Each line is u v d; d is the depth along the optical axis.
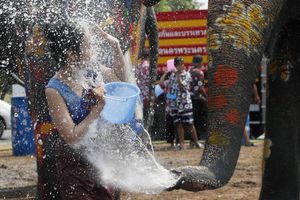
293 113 7.11
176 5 29.27
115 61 6.26
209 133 5.36
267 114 7.23
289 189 7.15
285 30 6.93
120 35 7.18
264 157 7.24
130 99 5.76
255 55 5.58
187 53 22.11
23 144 17.86
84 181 5.73
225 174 5.12
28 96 6.96
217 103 5.44
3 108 24.25
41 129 6.80
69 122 5.70
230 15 5.59
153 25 11.53
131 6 7.31
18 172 14.02
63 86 5.77
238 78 5.47
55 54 5.88
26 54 6.92
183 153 17.08
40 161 6.80
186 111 18.05
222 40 5.55
